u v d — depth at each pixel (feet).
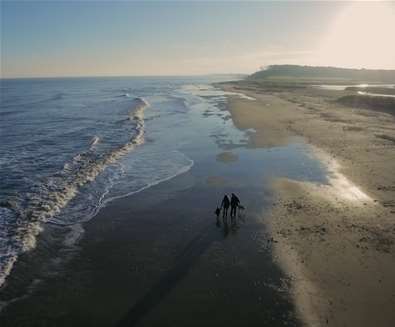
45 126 137.59
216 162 80.23
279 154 85.40
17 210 54.90
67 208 56.54
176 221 51.80
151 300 34.63
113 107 205.05
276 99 220.84
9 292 35.88
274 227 48.80
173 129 123.03
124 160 83.76
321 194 59.77
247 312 32.63
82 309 33.53
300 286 35.99
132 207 56.85
